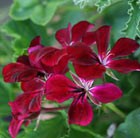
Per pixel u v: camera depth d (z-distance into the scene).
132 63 0.35
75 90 0.36
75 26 0.38
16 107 0.35
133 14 0.39
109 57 0.35
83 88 0.36
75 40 0.38
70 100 0.41
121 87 0.43
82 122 0.35
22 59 0.37
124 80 0.43
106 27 0.35
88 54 0.34
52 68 0.36
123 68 0.35
